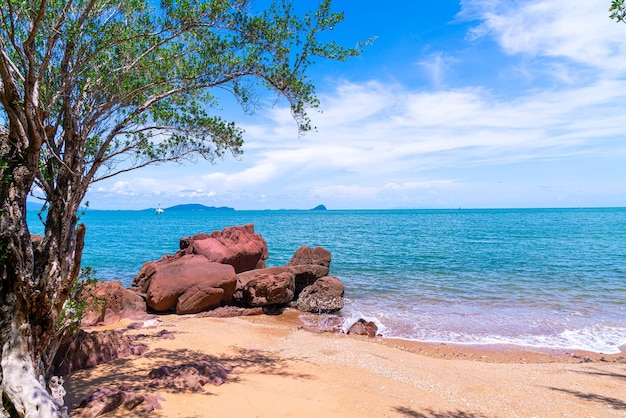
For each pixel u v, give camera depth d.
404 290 26.02
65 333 7.27
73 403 7.65
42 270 6.43
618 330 17.70
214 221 158.38
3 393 5.63
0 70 5.83
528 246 53.50
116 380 9.01
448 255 43.81
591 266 35.44
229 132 9.77
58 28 6.47
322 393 9.28
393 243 59.25
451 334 17.27
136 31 8.04
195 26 8.22
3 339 5.95
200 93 9.88
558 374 12.26
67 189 6.92
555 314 20.14
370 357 13.04
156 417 7.09
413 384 10.70
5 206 6.10
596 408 9.41
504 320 19.20
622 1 5.85
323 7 8.86
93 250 49.91
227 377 9.84
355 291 25.77
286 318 19.98
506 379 11.61
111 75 8.09
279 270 23.81
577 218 163.12
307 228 103.69
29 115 5.99
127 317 17.19
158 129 8.92
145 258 42.06
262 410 7.89
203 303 19.22
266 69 9.17
